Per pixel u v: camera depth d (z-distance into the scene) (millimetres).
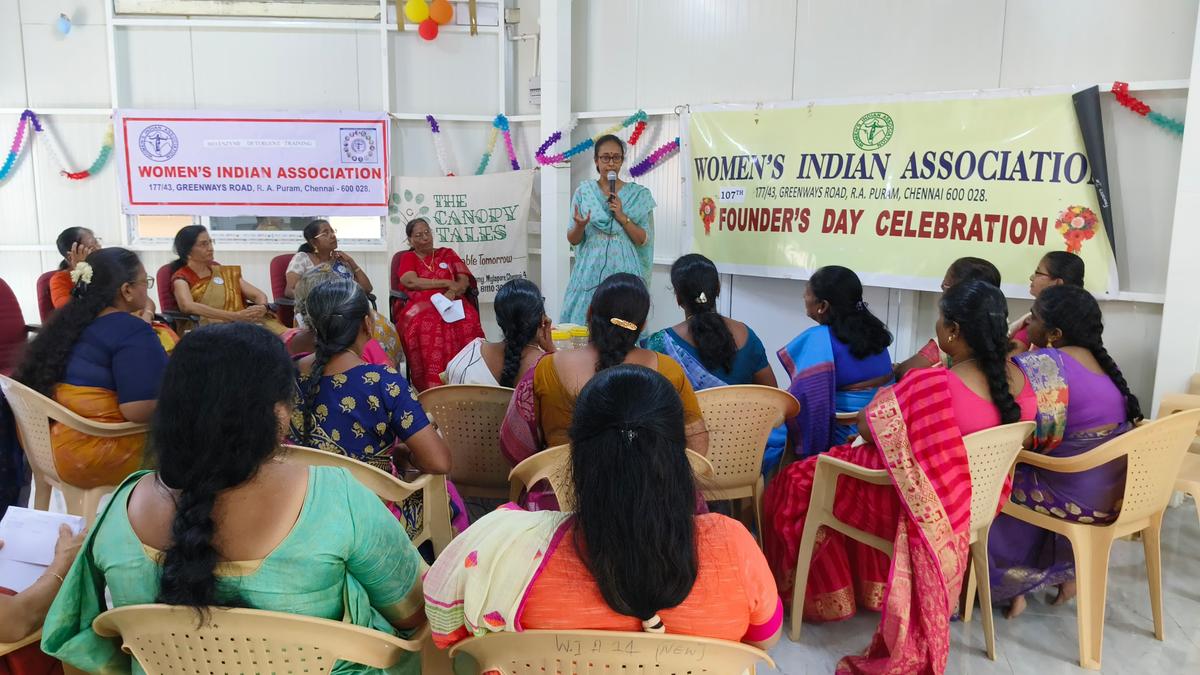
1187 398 3049
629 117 5008
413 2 5352
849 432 2777
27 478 3238
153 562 1182
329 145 5559
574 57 5281
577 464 1166
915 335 4297
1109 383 2420
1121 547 3018
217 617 1166
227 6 5508
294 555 1173
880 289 4371
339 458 1861
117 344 2348
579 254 4609
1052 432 2346
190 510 1110
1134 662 2291
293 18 5547
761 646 1295
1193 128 3230
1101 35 3578
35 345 2369
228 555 1161
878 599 2535
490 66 5672
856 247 4258
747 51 4633
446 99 5699
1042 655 2340
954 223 3949
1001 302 2191
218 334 1172
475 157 5766
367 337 2080
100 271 2400
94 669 1286
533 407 2244
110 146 5594
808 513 2379
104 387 2357
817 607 2492
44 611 1325
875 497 2244
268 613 1153
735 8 4633
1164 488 2281
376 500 1282
